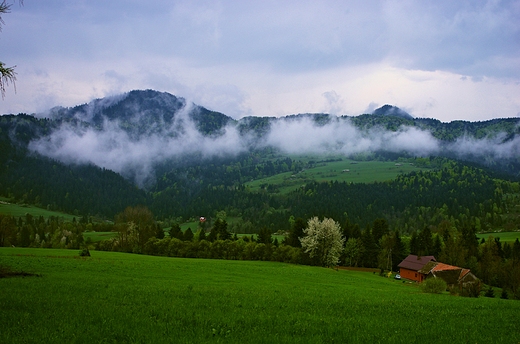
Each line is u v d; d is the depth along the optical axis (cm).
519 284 7881
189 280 4331
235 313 2002
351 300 2906
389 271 10281
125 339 1450
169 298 2430
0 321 1648
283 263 9525
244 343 1443
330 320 1931
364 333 1677
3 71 2147
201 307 2155
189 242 10612
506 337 1748
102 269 4791
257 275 5797
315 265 9806
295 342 1471
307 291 3672
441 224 17800
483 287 8750
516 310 2705
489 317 2308
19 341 1371
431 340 1623
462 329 1884
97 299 2261
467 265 10275
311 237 9619
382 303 2781
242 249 10288
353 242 11194
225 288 3434
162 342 1404
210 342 1413
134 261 6444
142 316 1814
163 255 10475
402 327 1862
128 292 2633
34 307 1944
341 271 8438
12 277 3372
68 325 1585
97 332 1502
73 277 3575
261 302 2477
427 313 2366
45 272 4028
